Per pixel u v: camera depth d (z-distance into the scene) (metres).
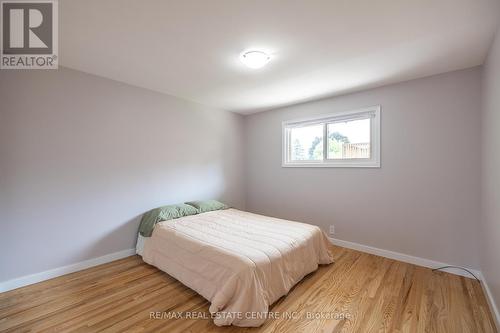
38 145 2.28
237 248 2.03
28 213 2.22
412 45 2.01
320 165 3.52
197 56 2.21
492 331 1.64
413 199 2.73
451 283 2.27
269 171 4.23
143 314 1.82
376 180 3.00
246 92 3.26
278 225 2.78
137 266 2.66
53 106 2.37
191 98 3.56
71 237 2.49
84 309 1.87
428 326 1.69
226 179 4.26
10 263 2.13
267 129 4.25
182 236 2.38
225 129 4.23
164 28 1.76
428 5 1.51
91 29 1.77
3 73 2.11
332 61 2.30
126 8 1.53
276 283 1.95
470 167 2.40
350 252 3.09
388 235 2.92
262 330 1.65
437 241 2.59
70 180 2.48
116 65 2.42
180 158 3.53
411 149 2.74
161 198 3.29
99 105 2.69
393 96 2.86
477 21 1.67
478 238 2.36
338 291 2.15
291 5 1.51
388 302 1.97
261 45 2.01
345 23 1.70
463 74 2.43
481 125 2.32
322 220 3.52
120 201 2.88
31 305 1.91
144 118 3.10
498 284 1.71
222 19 1.65
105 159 2.74
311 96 3.41
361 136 3.19
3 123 2.10
